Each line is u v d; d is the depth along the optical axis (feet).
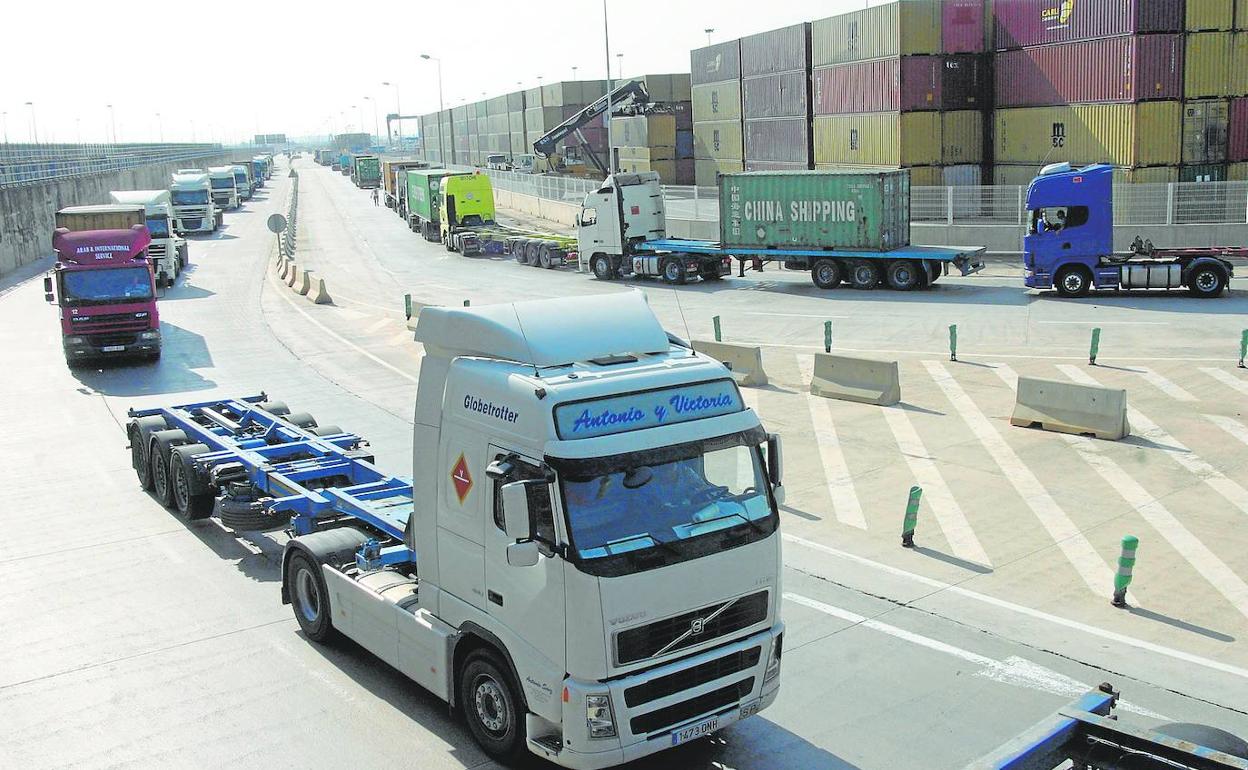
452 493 27.37
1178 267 97.30
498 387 25.67
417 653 29.43
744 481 26.22
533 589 24.80
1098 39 124.77
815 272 118.11
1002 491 49.65
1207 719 29.25
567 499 23.85
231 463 45.24
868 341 85.87
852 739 28.63
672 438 25.18
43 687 32.53
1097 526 44.80
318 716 30.32
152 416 53.83
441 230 190.60
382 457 57.62
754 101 184.24
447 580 28.04
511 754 26.78
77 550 44.93
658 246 132.36
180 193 215.10
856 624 36.09
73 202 213.25
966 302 102.42
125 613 38.17
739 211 122.62
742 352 73.26
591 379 25.08
